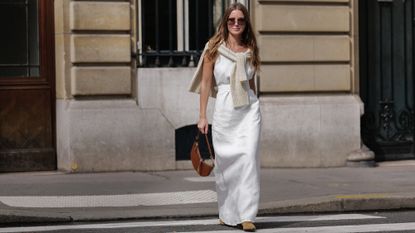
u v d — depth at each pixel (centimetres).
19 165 1467
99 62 1453
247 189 940
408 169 1529
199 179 1379
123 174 1440
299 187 1282
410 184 1317
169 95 1487
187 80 1491
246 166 938
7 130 1466
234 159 942
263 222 1026
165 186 1295
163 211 1073
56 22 1467
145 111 1472
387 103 1648
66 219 1035
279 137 1527
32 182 1341
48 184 1317
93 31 1448
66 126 1445
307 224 1012
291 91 1536
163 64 1502
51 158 1483
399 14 1653
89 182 1338
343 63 1565
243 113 949
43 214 1035
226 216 964
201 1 1520
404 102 1659
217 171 962
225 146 948
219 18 1526
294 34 1536
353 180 1369
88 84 1446
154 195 1205
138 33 1480
